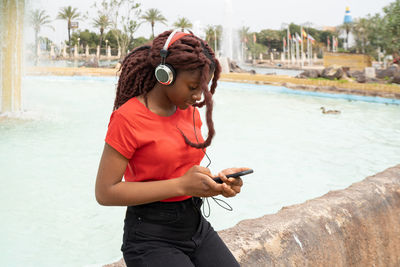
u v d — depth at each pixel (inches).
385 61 1195.9
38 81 762.8
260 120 390.6
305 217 83.7
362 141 306.3
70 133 295.0
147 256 45.7
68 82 775.1
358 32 1619.1
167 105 45.8
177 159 45.8
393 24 1039.6
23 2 346.3
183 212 47.9
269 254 72.6
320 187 194.4
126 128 42.9
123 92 46.1
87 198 165.8
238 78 805.9
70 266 110.0
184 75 42.5
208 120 42.3
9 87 351.3
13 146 248.7
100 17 1673.2
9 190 171.2
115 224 141.3
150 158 44.7
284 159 245.4
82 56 2352.4
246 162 235.0
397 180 106.7
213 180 43.6
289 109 481.7
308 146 282.7
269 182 198.8
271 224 80.0
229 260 51.0
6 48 344.8
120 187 42.9
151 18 1988.2
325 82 655.8
